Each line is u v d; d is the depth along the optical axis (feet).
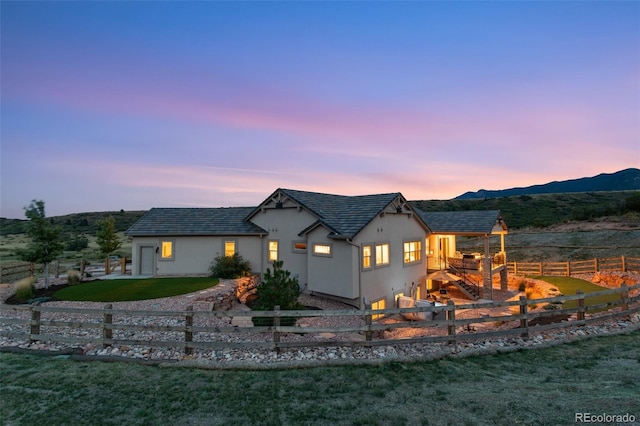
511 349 27.48
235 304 53.72
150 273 69.51
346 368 24.16
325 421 17.20
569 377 22.09
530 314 30.63
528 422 16.60
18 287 48.60
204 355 26.66
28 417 17.65
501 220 72.59
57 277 65.10
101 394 20.21
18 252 53.11
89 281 60.95
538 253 97.04
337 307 53.72
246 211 78.07
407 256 66.18
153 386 21.27
